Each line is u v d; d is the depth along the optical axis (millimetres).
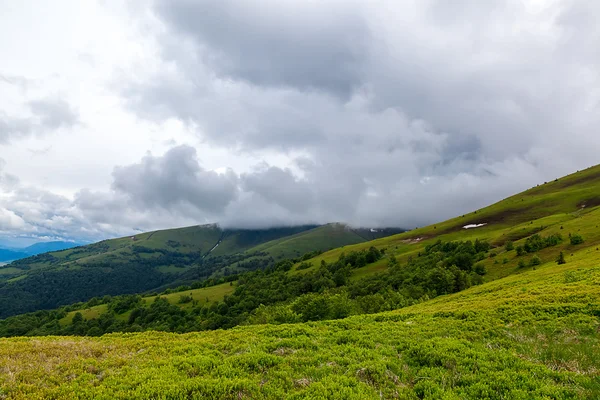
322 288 142625
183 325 145375
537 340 17406
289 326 22188
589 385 11531
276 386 11500
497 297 34656
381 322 24828
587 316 19828
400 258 175250
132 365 14031
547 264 89812
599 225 109750
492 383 11625
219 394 10664
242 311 148125
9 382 11758
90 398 10672
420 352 15109
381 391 11273
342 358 14367
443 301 57312
